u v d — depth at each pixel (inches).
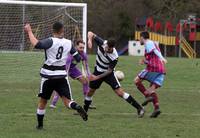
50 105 1130.0
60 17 2015.3
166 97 1403.8
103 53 1000.9
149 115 1056.8
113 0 4965.6
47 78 822.5
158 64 1044.5
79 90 1521.9
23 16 2121.1
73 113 1050.1
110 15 4918.8
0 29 2102.6
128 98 1018.1
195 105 1242.0
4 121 930.7
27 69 1844.2
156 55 1048.8
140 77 1051.9
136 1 5029.5
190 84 1804.9
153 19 5113.2
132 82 1798.7
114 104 1217.4
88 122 944.3
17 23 2112.5
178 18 5103.3
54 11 2090.3
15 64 1865.2
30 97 1306.6
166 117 1033.5
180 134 842.8
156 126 916.0
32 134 810.2
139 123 944.9
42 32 2123.5
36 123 915.4
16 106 1131.3
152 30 4845.0
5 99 1253.7
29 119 957.2
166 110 1140.5
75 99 1299.2
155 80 1042.7
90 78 1020.5
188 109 1167.0
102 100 1290.6
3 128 858.8
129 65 2426.2
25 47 2055.9
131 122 955.3
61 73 824.9
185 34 4958.2
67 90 829.8
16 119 955.3
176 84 1787.6
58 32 826.2
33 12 2130.9
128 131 858.1
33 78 1777.8
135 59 2881.4
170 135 831.1
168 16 5137.8
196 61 2898.6
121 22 4985.2
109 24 4938.5
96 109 1128.2
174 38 4840.1
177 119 1007.6
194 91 1579.7
